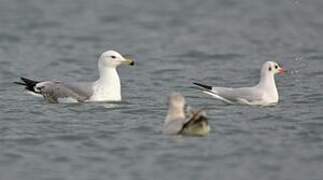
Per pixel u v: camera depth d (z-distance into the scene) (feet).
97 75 89.66
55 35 122.11
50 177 49.14
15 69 92.94
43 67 94.89
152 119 63.00
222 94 68.54
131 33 124.88
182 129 55.72
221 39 116.57
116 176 49.06
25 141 56.59
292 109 66.33
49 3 155.43
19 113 65.31
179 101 56.75
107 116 63.98
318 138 56.49
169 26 131.13
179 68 93.04
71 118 63.21
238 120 61.87
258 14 141.18
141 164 51.08
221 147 54.03
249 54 102.63
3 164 51.67
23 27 128.67
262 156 52.37
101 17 140.77
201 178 48.39
